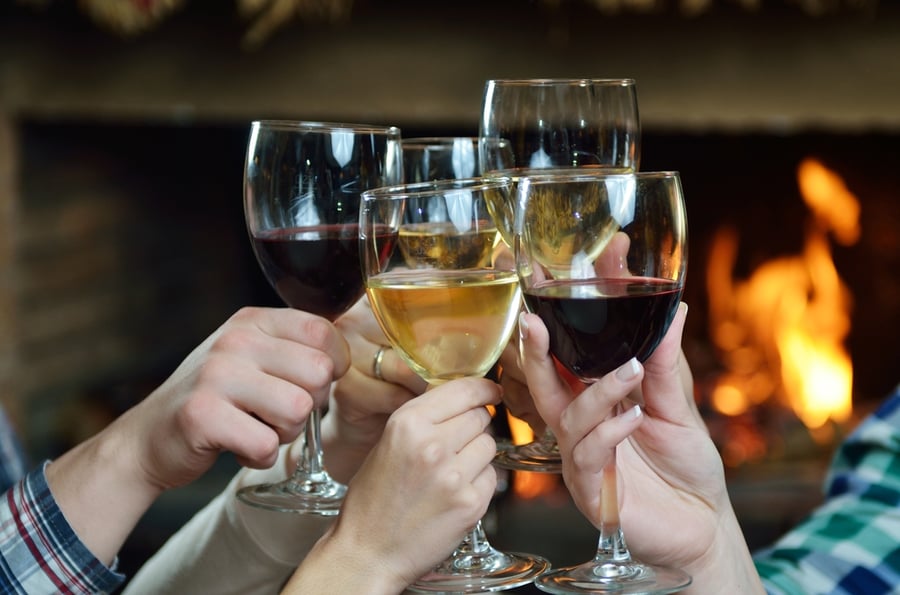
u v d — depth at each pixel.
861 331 2.56
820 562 1.10
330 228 0.92
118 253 2.46
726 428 2.20
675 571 0.87
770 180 2.59
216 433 0.90
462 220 0.88
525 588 1.73
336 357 0.93
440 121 2.07
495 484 0.87
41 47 2.05
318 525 1.05
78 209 2.33
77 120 2.31
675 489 0.95
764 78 1.97
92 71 2.05
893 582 1.08
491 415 0.88
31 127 2.18
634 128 0.98
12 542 0.93
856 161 2.55
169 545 1.12
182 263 2.65
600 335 0.83
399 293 0.85
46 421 2.27
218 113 2.04
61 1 2.04
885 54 1.96
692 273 2.62
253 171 0.93
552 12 1.97
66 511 0.93
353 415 1.02
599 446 0.84
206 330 2.73
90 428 2.29
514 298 0.86
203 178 2.68
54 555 0.93
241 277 2.82
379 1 1.98
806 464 2.16
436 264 0.89
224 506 1.09
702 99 1.98
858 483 1.16
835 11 1.95
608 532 0.88
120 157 2.45
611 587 0.84
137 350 2.53
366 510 0.86
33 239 2.21
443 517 0.85
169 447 0.92
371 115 2.02
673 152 2.62
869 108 1.98
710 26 1.96
